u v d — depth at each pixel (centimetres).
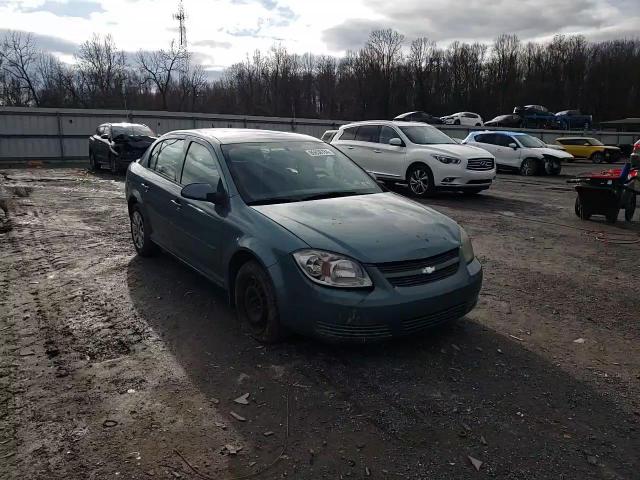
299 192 438
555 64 8088
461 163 1152
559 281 562
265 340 380
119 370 349
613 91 7825
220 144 474
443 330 417
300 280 344
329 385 330
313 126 3284
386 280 337
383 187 495
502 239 768
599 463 262
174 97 5656
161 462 257
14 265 592
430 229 382
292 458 261
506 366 361
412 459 262
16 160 2411
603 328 434
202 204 449
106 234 757
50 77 5197
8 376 339
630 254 686
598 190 900
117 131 1748
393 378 339
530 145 1989
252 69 6738
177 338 398
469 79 7606
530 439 280
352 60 7288
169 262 600
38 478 245
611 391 332
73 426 286
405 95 7362
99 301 475
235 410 302
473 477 250
